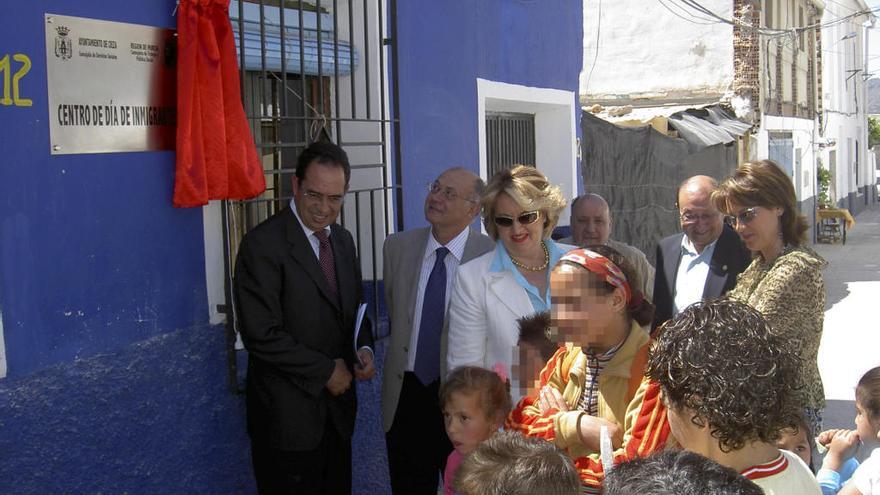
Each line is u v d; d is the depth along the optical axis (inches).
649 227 472.7
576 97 317.4
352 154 206.5
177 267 148.3
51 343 126.3
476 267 153.2
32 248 123.1
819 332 138.3
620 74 717.3
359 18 203.9
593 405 112.8
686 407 81.4
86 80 131.2
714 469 66.2
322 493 167.2
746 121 684.1
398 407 176.2
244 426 162.9
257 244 149.1
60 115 127.1
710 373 79.4
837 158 1253.1
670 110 631.8
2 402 118.9
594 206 197.5
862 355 383.9
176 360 147.9
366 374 163.5
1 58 118.3
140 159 140.8
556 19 300.2
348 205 207.8
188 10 142.8
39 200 124.1
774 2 814.5
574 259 109.0
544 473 82.0
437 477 180.1
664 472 65.8
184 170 143.7
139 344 140.6
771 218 143.9
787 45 887.7
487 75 255.1
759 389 78.7
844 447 129.0
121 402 137.6
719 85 693.3
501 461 84.7
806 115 1023.6
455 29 236.8
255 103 190.7
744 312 83.3
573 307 107.8
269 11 188.2
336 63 187.2
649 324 113.8
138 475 140.9
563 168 311.7
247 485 164.2
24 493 122.3
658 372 85.0
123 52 137.3
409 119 216.4
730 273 173.3
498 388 132.4
